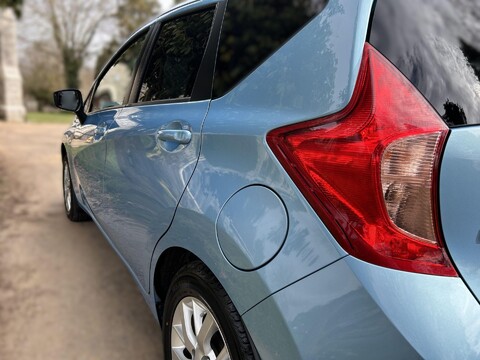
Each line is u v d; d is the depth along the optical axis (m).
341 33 1.27
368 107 1.16
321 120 1.22
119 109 2.55
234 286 1.35
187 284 1.63
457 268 1.10
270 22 1.54
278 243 1.24
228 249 1.37
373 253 1.10
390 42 1.23
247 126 1.41
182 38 2.08
